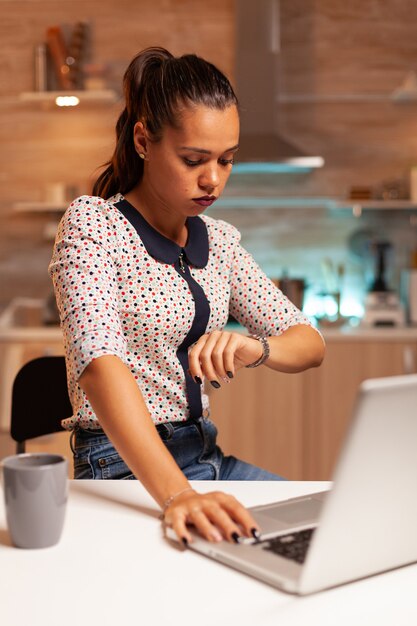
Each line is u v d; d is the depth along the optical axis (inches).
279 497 48.4
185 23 169.3
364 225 172.1
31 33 171.0
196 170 55.1
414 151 169.9
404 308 166.4
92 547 40.3
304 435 149.1
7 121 173.0
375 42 168.9
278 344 59.9
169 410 60.6
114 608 33.4
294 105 170.2
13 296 175.3
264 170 169.8
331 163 170.9
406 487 34.4
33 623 32.1
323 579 34.5
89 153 172.7
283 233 172.9
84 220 57.8
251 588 35.3
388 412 31.9
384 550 35.9
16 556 39.2
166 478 43.9
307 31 169.3
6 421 149.4
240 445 149.3
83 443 58.4
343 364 148.8
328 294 164.4
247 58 159.5
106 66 165.2
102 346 49.5
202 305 62.1
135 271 59.6
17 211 173.9
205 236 65.4
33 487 39.4
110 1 169.9
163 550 39.9
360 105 169.9
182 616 32.7
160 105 54.7
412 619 32.4
